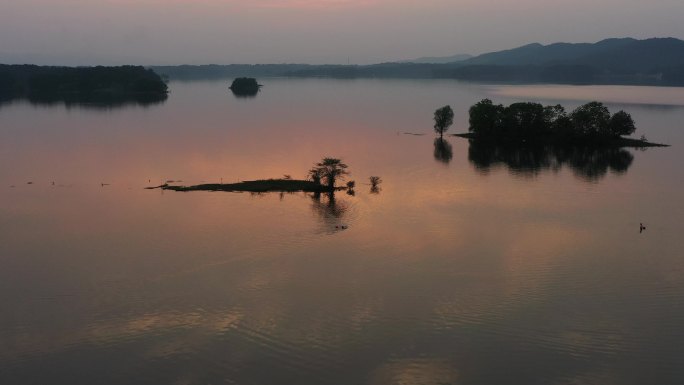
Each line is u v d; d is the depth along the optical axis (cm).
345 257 7831
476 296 6550
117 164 14300
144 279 7112
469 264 7562
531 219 9669
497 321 5944
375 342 5550
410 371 5100
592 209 10306
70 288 6869
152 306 6350
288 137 19275
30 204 10625
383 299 6475
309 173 12519
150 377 5041
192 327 5862
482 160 15325
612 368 5125
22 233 8962
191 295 6619
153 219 9688
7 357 5359
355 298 6500
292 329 5791
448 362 5228
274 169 13900
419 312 6144
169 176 12988
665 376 5003
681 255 7931
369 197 11188
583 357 5294
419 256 7862
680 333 5706
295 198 11112
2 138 18275
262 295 6600
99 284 6975
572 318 6019
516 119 18500
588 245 8356
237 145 17450
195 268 7456
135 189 11762
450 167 14350
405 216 9838
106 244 8431
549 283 6938
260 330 5781
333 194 11412
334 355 5341
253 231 9019
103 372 5122
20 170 13525
